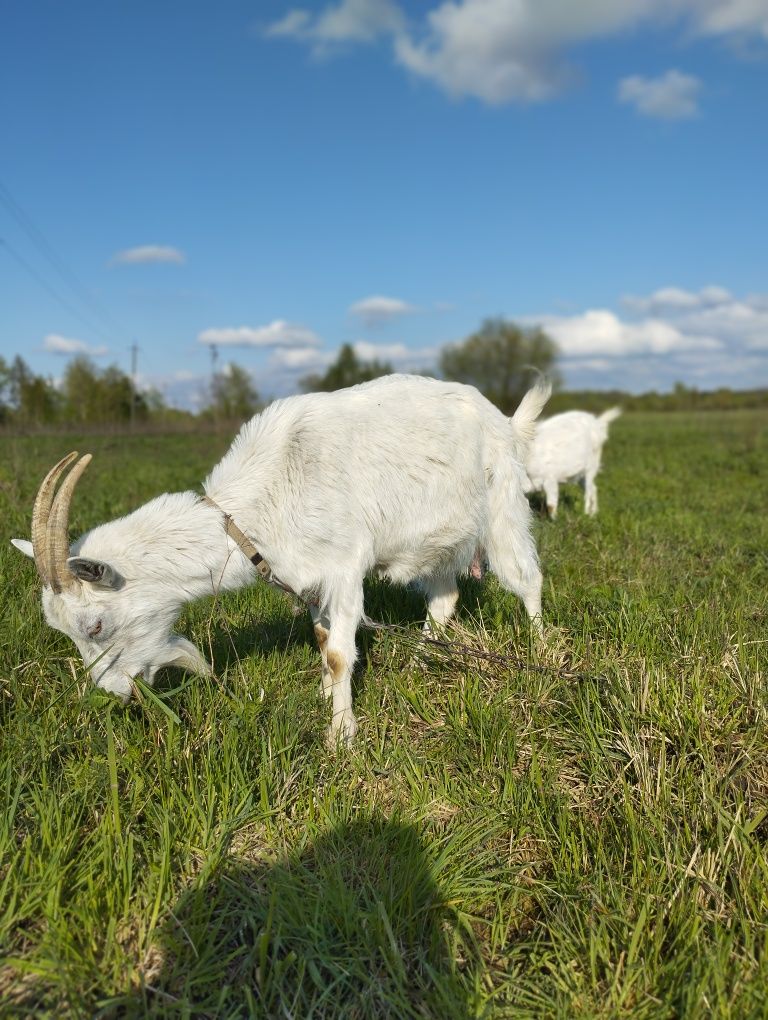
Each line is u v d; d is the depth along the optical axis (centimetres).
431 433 169
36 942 97
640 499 442
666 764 128
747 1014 87
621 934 100
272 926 101
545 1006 94
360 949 98
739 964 93
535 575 190
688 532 316
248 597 206
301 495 152
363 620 162
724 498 438
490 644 178
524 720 147
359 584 157
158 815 116
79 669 149
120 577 142
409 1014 91
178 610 152
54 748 130
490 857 115
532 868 115
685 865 108
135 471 598
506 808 124
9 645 159
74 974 93
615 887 107
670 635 172
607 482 540
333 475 154
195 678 145
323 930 99
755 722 133
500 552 188
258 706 141
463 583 225
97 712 139
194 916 100
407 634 176
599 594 208
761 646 162
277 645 179
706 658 155
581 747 136
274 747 133
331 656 153
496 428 185
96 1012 90
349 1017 91
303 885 107
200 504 152
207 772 123
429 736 147
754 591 217
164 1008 88
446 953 101
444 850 113
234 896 106
